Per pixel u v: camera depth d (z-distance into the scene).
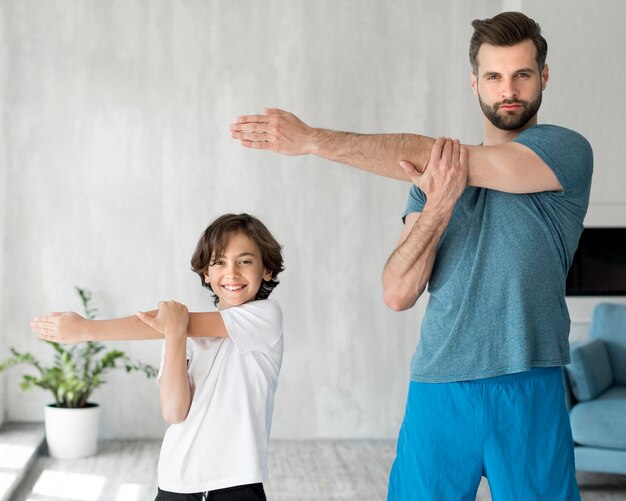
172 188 5.37
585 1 5.43
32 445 4.61
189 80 5.38
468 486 1.86
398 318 5.52
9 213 5.27
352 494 4.21
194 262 2.11
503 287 1.80
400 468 1.93
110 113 5.34
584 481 4.54
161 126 5.37
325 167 5.48
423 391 1.88
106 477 4.41
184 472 1.92
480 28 1.83
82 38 5.32
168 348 1.88
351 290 5.50
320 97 5.46
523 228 1.80
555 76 5.45
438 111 5.52
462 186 1.79
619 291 5.47
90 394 4.97
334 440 5.46
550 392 1.84
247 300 2.07
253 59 5.42
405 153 1.80
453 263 1.85
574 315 5.44
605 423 4.11
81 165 5.32
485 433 1.83
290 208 5.46
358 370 5.50
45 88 5.29
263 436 1.99
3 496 3.68
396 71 5.50
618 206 5.46
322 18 5.46
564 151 1.78
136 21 5.35
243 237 2.06
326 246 5.48
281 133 1.83
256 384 1.98
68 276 5.31
